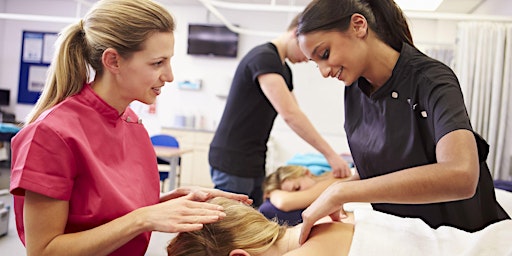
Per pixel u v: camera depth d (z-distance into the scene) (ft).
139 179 3.96
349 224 3.99
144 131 4.30
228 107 7.20
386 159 4.46
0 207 10.09
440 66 3.88
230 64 23.22
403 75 4.06
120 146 3.80
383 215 4.05
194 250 3.83
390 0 4.16
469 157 3.04
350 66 4.01
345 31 3.86
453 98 3.47
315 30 3.86
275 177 8.25
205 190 4.26
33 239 3.12
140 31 3.26
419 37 21.07
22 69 25.26
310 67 22.12
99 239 3.07
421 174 3.07
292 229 4.05
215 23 22.93
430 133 4.00
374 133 4.57
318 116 22.20
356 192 3.28
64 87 3.51
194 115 23.30
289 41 7.14
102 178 3.38
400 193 3.11
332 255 3.48
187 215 3.20
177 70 23.50
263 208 7.90
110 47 3.29
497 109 15.06
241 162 7.07
